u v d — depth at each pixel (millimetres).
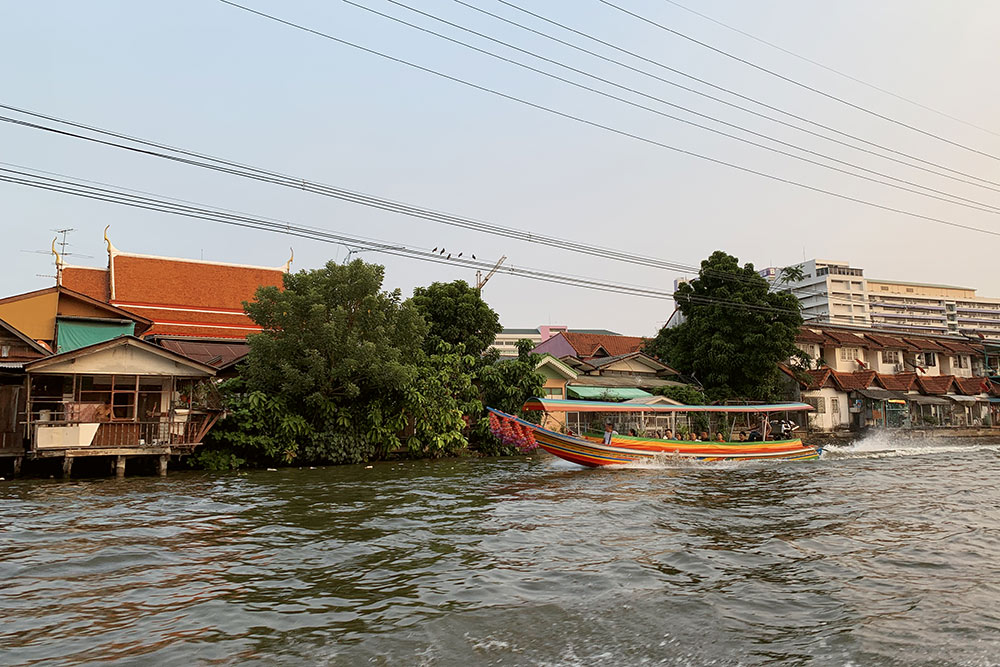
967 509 13938
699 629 6578
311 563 9156
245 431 22609
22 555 9484
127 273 31750
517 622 6738
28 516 12641
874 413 47875
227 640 6234
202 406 22109
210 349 29234
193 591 7820
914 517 12961
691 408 23281
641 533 11281
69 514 12891
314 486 17547
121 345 19953
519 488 17266
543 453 30406
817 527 11891
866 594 7789
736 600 7512
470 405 29625
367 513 13234
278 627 6598
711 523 12258
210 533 11164
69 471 18797
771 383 40594
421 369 27297
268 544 10344
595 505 14328
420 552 9836
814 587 8055
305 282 24703
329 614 6992
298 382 23172
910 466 23969
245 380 24078
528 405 22219
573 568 8867
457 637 6328
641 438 23375
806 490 16984
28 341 21172
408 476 20188
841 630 6547
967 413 54344
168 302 31703
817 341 49969
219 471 21125
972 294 120188
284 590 7867
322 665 5680
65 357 19078
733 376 39812
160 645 6098
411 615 6957
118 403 22172
